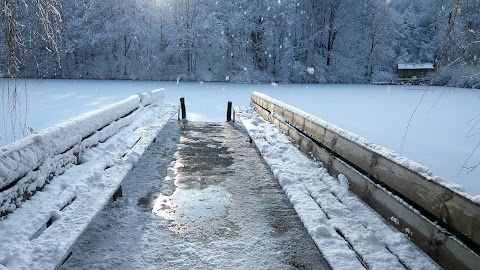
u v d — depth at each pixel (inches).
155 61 1528.1
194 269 103.0
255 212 144.3
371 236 92.0
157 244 116.3
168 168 203.8
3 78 135.3
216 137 297.6
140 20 1446.9
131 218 134.9
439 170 284.0
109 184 129.8
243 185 177.2
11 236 88.4
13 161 99.1
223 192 166.7
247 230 128.3
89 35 1370.6
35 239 88.4
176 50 1480.1
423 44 1578.5
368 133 441.1
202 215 139.9
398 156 101.0
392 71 1637.6
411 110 668.1
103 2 1364.4
